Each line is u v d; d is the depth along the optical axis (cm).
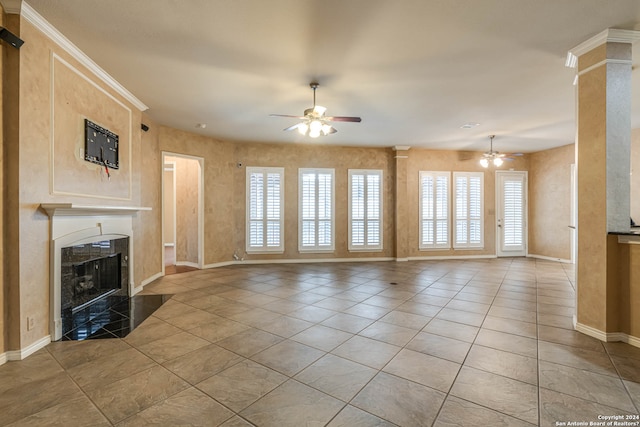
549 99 447
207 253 662
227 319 357
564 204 754
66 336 307
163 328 329
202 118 534
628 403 200
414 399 205
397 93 423
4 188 250
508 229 830
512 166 836
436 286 514
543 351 274
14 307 256
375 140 707
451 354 269
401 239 772
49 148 283
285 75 367
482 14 255
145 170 514
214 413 191
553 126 587
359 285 521
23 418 187
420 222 793
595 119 295
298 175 742
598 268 297
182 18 262
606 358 260
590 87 299
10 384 222
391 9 248
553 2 241
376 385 222
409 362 255
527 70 356
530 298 443
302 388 218
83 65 328
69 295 321
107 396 209
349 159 767
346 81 384
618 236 288
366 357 264
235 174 713
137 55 323
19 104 251
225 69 352
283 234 732
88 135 336
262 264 718
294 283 534
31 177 264
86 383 224
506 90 414
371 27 273
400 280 559
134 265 467
